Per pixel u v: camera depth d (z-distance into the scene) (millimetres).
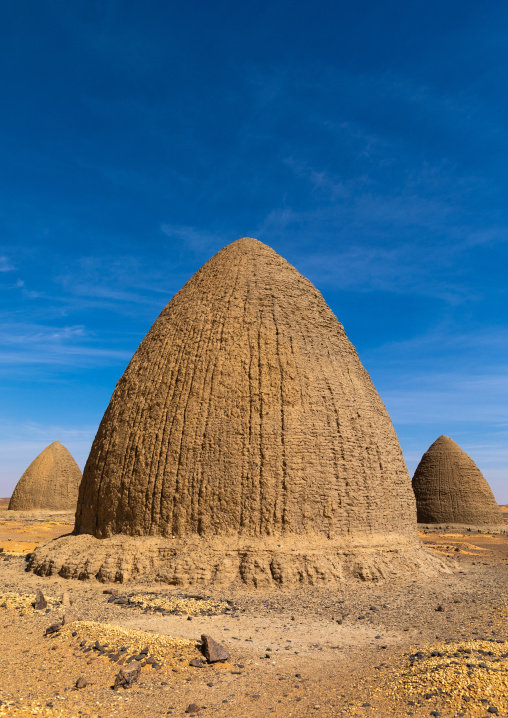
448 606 11328
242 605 10969
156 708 6172
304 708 6133
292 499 13812
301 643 8672
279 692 6613
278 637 8953
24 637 8531
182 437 14641
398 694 6215
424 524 34438
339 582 12742
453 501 34688
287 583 12422
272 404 14828
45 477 39344
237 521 13625
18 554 19469
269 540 13328
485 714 5500
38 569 14492
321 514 14000
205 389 15234
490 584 14227
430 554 16172
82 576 13383
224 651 7633
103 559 13594
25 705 6090
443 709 5711
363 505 14672
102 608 10258
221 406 14883
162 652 7660
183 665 7336
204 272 18609
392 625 9922
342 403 15703
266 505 13672
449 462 35750
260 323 16359
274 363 15508
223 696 6480
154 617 9672
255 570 12570
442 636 8992
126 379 17391
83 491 16797
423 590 12773
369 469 15312
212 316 16703
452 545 26000
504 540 29000
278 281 17500
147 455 14836
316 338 16719
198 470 14156
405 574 13766
